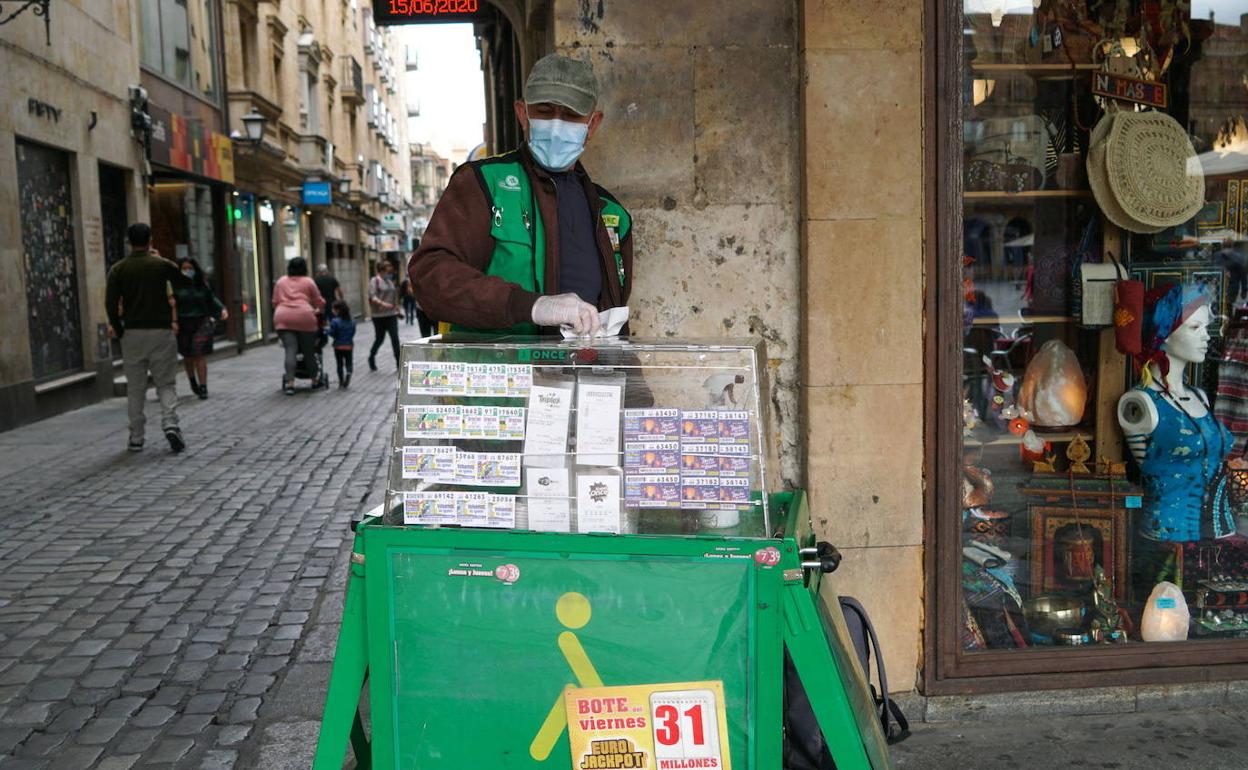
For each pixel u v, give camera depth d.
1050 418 3.64
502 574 2.08
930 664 3.40
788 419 3.41
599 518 2.11
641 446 2.11
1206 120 3.76
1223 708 3.46
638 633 2.06
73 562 5.35
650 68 3.29
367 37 43.41
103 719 3.48
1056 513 3.60
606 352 2.12
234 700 3.63
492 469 2.12
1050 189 3.63
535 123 2.62
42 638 4.25
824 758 2.36
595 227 2.73
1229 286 3.78
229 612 4.57
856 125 3.23
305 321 12.72
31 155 11.02
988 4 3.53
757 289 3.37
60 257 11.73
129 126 14.02
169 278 8.56
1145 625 3.60
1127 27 3.68
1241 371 3.73
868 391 3.31
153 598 4.77
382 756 2.15
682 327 3.36
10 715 3.51
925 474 3.37
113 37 13.45
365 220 41.12
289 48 26.30
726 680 2.06
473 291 2.37
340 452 8.56
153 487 7.20
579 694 2.08
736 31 3.29
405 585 2.10
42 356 11.11
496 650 2.09
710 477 2.10
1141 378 3.70
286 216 25.91
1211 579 3.68
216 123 19.58
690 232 3.34
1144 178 3.63
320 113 30.70
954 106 3.26
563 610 2.07
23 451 8.64
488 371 2.13
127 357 8.51
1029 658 3.44
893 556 3.37
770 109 3.32
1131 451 3.69
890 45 3.22
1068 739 3.26
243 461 8.16
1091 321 3.62
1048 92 3.61
